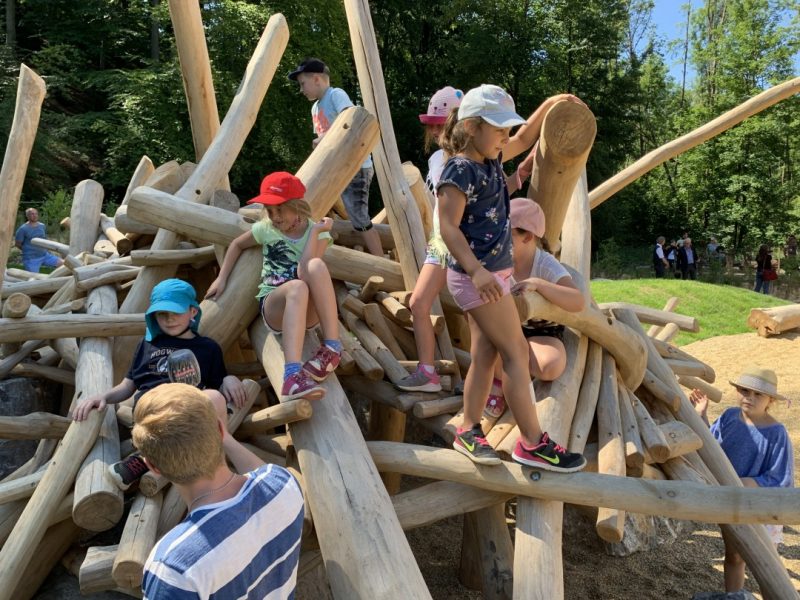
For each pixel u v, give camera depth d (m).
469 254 2.77
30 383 4.81
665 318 6.69
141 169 6.48
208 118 6.32
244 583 1.99
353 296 4.39
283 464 3.58
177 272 5.25
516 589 3.00
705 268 29.09
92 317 4.32
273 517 2.09
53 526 3.48
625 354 4.17
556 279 3.53
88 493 3.12
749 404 4.63
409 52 33.97
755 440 4.62
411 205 4.72
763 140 32.78
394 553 2.71
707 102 37.84
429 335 3.74
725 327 12.52
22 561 3.17
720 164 33.47
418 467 3.33
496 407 3.61
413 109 31.75
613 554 5.20
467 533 4.48
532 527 3.15
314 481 2.97
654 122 40.94
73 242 6.55
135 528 2.97
